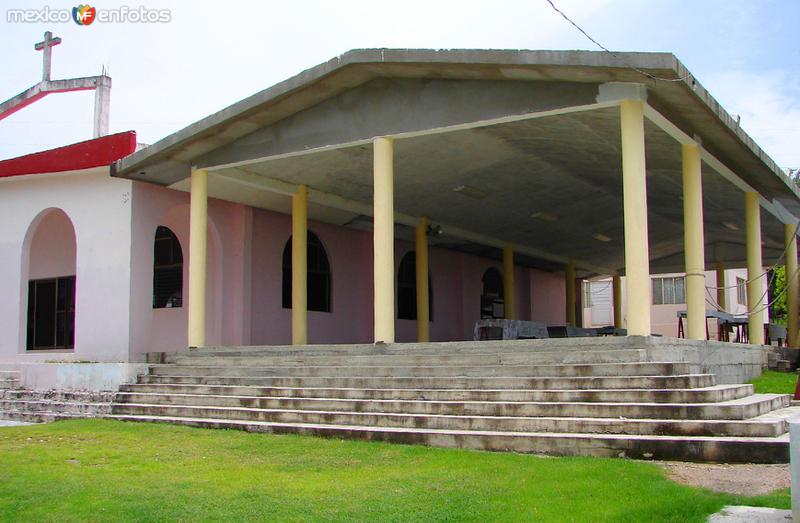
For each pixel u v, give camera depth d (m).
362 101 12.00
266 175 14.38
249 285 16.09
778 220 17.11
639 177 9.70
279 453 7.82
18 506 5.80
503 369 9.27
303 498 5.89
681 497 5.42
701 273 11.35
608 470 6.32
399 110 11.65
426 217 17.36
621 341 9.17
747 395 8.94
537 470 6.46
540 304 25.75
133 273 13.84
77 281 14.38
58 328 17.20
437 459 7.14
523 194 15.78
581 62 9.56
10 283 15.21
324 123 12.36
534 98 10.49
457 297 21.97
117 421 10.63
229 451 8.05
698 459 6.71
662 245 21.59
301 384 10.59
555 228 19.17
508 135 12.09
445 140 12.45
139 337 13.83
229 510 5.59
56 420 11.62
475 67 10.44
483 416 8.26
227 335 15.80
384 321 11.52
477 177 14.55
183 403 11.02
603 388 8.30
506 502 5.54
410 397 9.20
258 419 9.70
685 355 9.86
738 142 11.93
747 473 6.26
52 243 17.53
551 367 8.93
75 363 13.17
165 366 12.48
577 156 13.13
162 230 16.72
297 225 14.97
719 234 19.61
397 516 5.29
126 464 7.55
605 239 20.91
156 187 14.48
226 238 16.00
